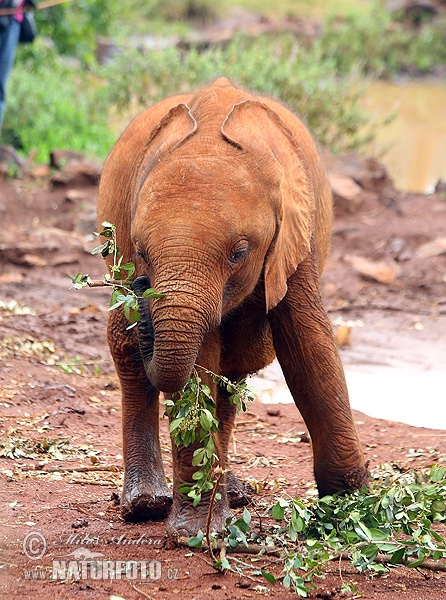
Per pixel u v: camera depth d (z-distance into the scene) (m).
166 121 8.71
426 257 22.78
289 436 13.39
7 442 11.95
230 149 8.02
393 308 20.27
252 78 29.55
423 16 65.38
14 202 24.89
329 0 70.56
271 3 69.06
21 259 21.66
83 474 11.30
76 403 13.85
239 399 8.68
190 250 7.55
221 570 8.11
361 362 17.17
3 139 29.80
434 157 37.84
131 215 8.63
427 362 17.14
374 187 26.92
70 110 31.53
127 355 9.80
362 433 13.48
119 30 39.94
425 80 59.75
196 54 31.12
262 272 8.44
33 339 16.56
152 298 7.51
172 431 8.35
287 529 8.96
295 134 9.66
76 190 25.62
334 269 22.38
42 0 34.78
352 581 8.16
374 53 58.97
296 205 8.70
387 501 8.57
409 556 8.59
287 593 7.83
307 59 33.50
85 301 19.70
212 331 8.70
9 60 22.61
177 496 8.82
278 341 9.19
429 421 14.21
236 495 10.24
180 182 7.77
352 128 30.30
